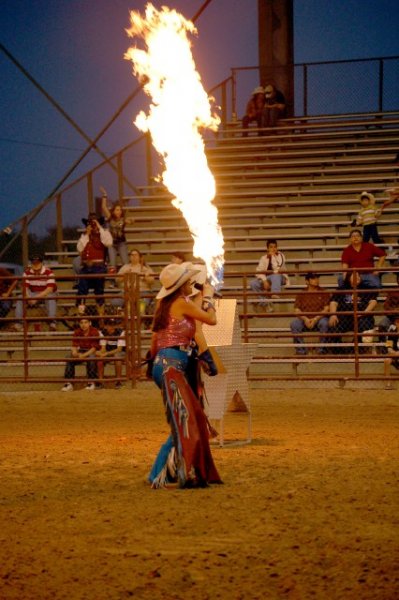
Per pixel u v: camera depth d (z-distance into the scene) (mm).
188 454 7336
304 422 11758
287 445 9609
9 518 6492
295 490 7172
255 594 4875
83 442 10164
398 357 14695
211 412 9484
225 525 6160
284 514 6406
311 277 16016
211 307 7812
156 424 11867
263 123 26359
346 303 15961
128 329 15562
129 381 16188
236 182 23812
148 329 17078
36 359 15664
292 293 15211
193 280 8008
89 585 5074
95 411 13320
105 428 11523
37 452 9414
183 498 7004
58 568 5363
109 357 15758
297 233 21578
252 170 24484
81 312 16062
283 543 5711
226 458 8734
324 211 21922
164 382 7469
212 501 6871
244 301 15344
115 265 20047
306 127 26125
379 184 22922
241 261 20594
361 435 10398
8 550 5723
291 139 26297
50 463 8711
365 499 6805
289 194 23000
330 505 6633
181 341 7531
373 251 16219
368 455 8797
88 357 15742
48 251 22406
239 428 11234
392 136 25781
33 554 5633
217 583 5055
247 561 5395
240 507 6652
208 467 7453
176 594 4910
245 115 26719
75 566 5391
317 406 13445
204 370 7781
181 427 7398
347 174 23688
